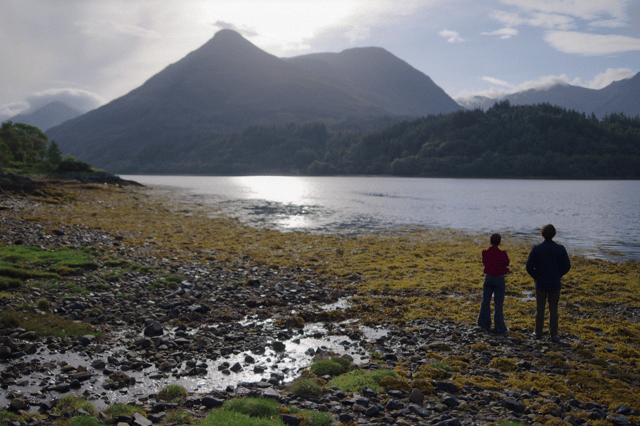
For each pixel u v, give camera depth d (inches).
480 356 351.3
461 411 256.8
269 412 239.9
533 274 395.9
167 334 388.2
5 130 3971.5
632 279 666.8
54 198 1529.3
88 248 709.3
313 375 303.9
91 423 217.6
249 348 365.4
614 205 2425.0
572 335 408.8
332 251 902.4
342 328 429.7
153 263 670.5
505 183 7155.5
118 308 446.9
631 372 321.1
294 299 530.9
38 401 246.8
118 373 293.6
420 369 317.7
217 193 3378.4
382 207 2193.7
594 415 246.5
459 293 576.7
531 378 305.6
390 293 572.4
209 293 533.6
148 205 1820.9
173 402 257.8
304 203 2421.3
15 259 573.9
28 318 377.4
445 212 1929.1
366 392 277.1
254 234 1121.4
